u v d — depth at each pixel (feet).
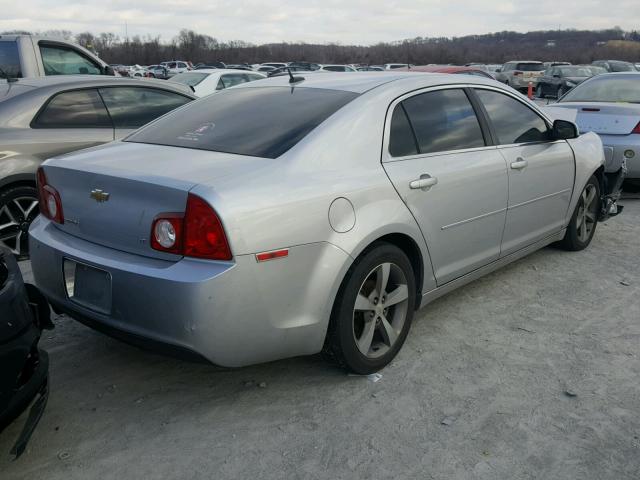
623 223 21.42
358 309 10.19
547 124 15.16
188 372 10.92
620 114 22.94
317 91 11.57
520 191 13.76
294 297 9.16
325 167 9.79
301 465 8.50
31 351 8.09
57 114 17.83
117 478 8.23
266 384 10.52
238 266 8.44
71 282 9.73
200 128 11.14
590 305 14.05
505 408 9.87
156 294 8.52
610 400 10.14
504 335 12.48
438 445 8.93
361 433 9.20
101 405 9.90
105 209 9.32
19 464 8.48
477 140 12.83
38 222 10.75
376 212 10.11
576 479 8.26
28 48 24.53
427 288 11.77
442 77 12.69
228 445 8.91
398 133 11.11
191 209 8.41
